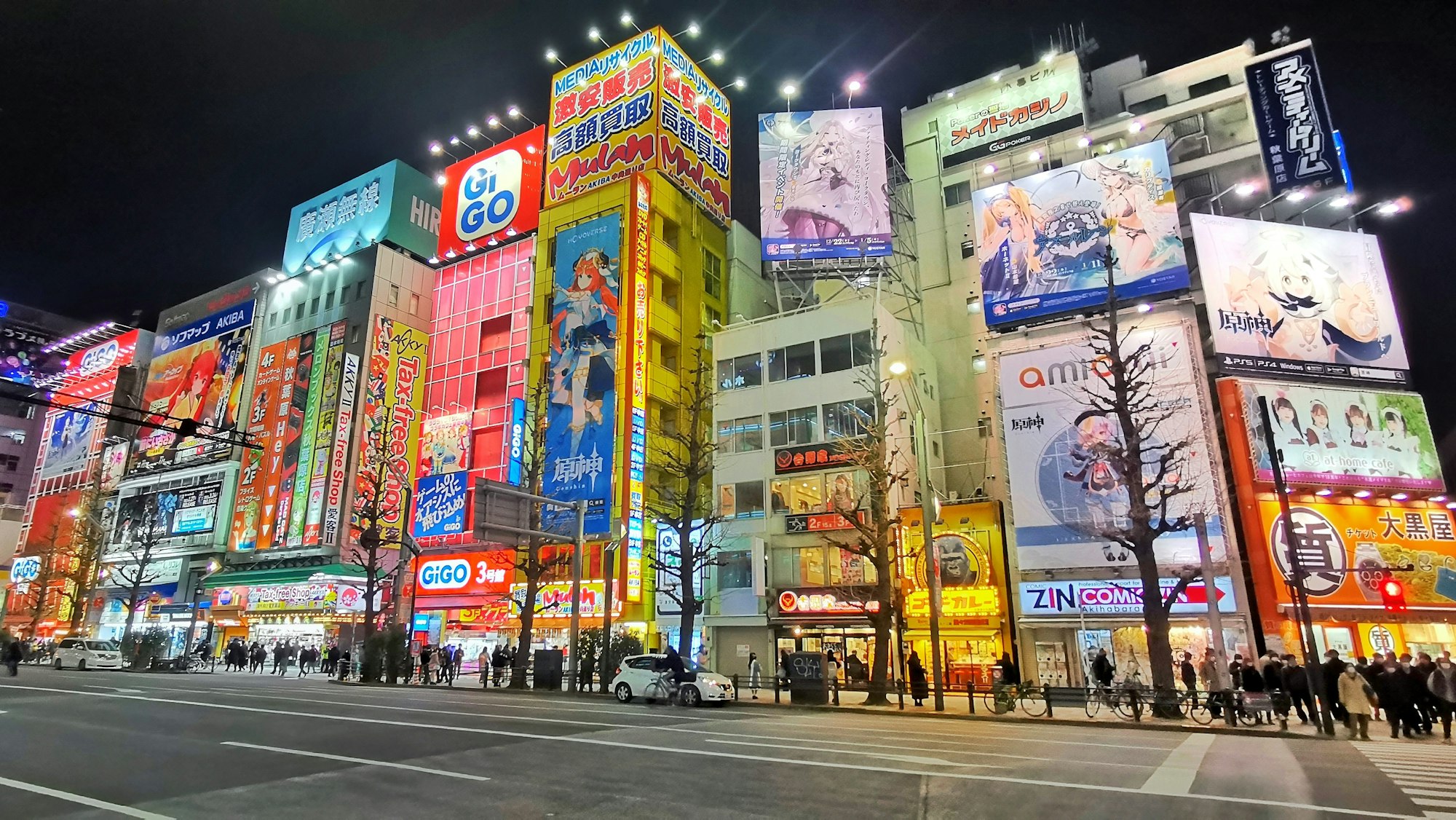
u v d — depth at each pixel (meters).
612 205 44.91
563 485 40.16
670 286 45.66
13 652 31.58
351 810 8.08
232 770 10.28
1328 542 28.16
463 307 54.53
